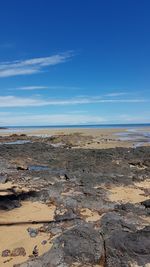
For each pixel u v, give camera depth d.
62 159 27.27
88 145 44.00
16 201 14.08
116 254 8.52
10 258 9.41
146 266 8.10
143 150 31.53
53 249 8.85
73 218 12.09
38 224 11.88
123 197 15.75
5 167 23.97
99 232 9.64
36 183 18.75
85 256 8.62
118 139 55.69
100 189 16.59
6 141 52.97
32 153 30.75
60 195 15.12
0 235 10.98
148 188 17.86
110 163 24.66
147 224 11.46
